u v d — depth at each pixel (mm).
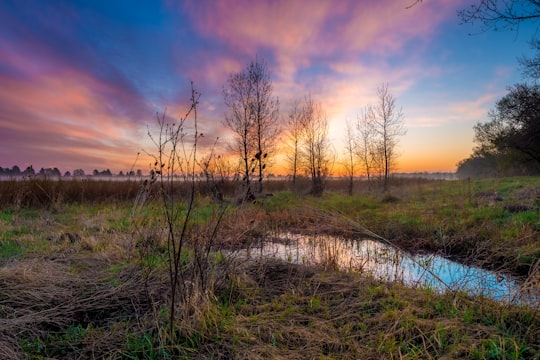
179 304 3150
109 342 2730
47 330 2971
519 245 5863
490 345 2553
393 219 9016
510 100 22844
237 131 16266
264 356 2527
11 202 11109
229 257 4344
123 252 5215
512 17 5223
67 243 5988
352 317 3180
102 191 14008
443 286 4395
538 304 3002
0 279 3754
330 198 15781
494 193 11977
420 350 2479
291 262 5297
